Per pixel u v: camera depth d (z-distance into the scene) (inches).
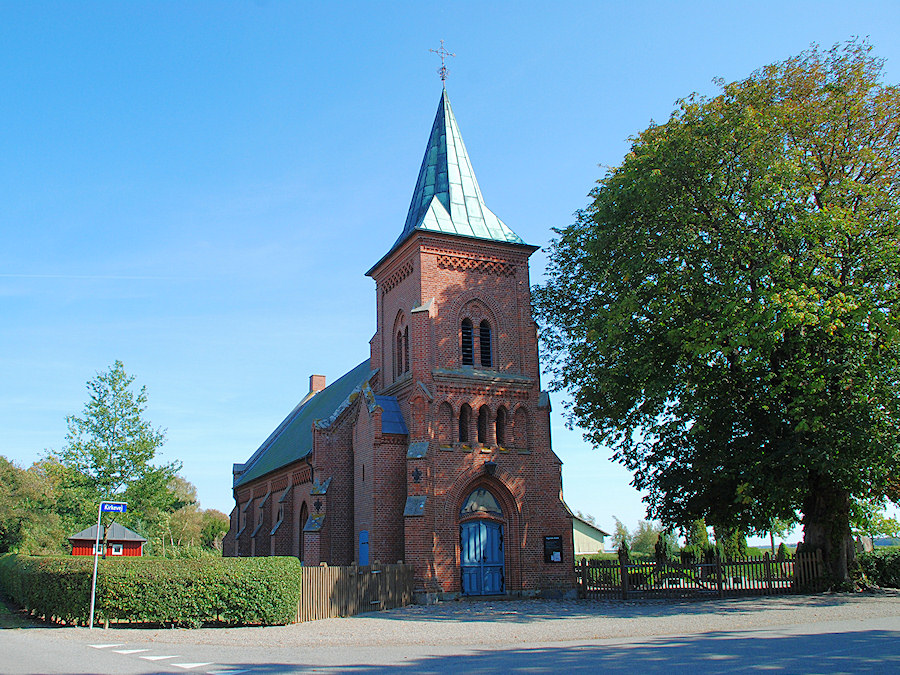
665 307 1116.5
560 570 1242.6
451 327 1296.8
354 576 1023.6
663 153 1128.2
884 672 460.4
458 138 1480.1
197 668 557.9
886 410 1016.9
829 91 1101.7
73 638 761.0
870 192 1069.1
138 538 1631.4
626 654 585.3
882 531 1723.7
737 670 485.4
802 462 1002.7
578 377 1338.6
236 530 2224.4
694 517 1240.8
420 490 1185.4
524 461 1283.2
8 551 2042.3
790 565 1184.2
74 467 1765.5
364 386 1376.7
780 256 1024.2
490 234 1375.5
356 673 525.3
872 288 1057.5
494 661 571.5
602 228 1222.9
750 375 1120.2
